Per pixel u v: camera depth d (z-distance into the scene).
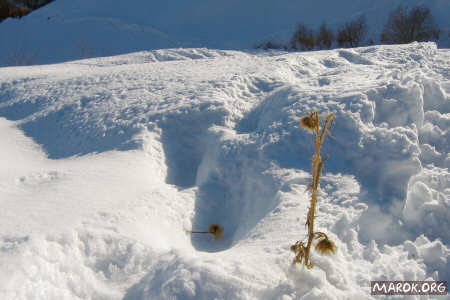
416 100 3.59
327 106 3.81
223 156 3.78
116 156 3.94
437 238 2.38
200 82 5.79
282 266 2.07
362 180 2.98
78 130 4.92
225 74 6.12
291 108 4.03
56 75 7.95
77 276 2.22
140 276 2.25
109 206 2.83
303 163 3.30
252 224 2.96
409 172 2.94
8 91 7.30
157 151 4.15
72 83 7.01
